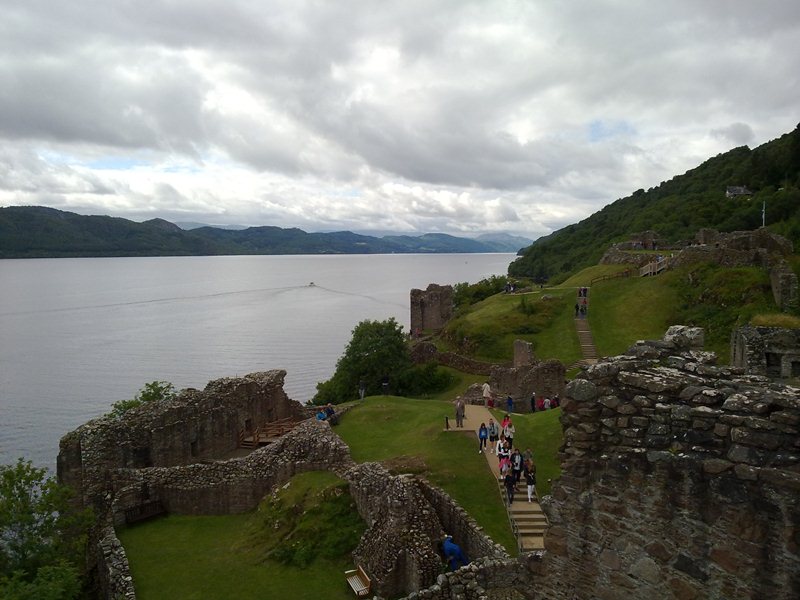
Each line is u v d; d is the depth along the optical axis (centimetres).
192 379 8919
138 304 19138
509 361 6059
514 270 18262
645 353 1053
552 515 1088
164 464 3241
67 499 2767
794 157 11450
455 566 2042
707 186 14588
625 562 975
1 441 6266
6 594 1945
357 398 5844
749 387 887
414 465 2692
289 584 2206
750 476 824
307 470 2928
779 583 798
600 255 12062
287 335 12769
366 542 2227
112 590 2223
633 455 962
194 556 2508
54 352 11106
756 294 5372
